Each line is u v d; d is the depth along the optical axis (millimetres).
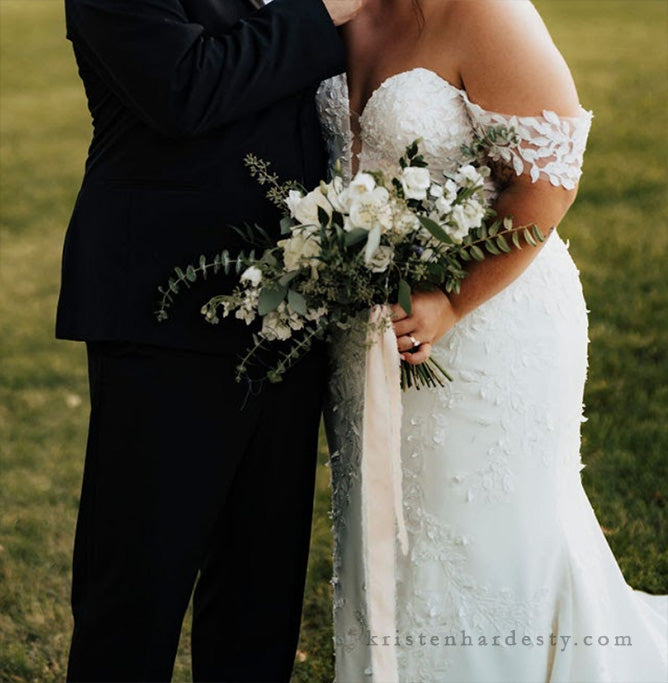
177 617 2910
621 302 6254
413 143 2691
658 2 12977
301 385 2988
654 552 4043
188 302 2805
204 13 2811
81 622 2920
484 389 2973
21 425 5465
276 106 2846
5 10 14117
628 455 4711
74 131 10289
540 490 3029
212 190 2791
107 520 2873
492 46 2768
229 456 2902
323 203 2631
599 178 8234
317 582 4109
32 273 7488
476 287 2869
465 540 3012
